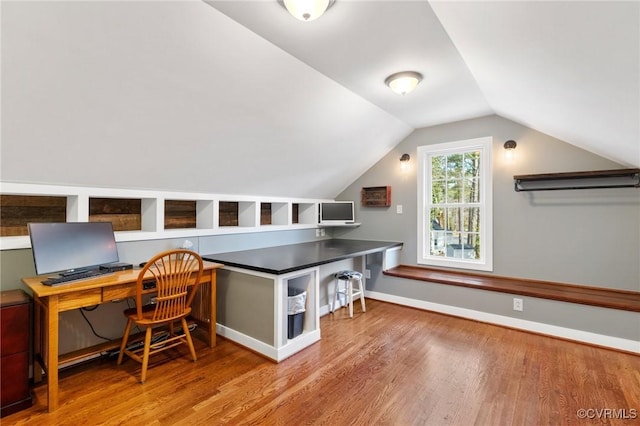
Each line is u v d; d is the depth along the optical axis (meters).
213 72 2.00
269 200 3.88
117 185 2.53
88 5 1.42
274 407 1.87
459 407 1.88
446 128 3.84
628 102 1.66
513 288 3.12
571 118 2.38
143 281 2.19
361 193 4.54
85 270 2.19
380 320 3.35
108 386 2.08
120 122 2.03
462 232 3.84
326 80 2.52
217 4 1.60
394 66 2.34
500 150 3.48
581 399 1.95
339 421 1.75
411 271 3.93
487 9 1.40
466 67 2.37
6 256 2.11
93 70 1.68
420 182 4.06
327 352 2.59
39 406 1.87
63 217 2.52
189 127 2.32
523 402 1.92
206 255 3.16
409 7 1.65
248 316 2.65
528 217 3.33
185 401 1.92
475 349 2.65
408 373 2.26
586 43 1.31
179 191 2.99
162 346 2.64
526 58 1.74
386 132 3.80
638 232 2.82
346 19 1.75
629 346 2.56
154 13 1.55
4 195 2.24
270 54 2.05
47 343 1.86
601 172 2.81
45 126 1.83
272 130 2.77
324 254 3.20
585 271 3.06
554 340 2.82
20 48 1.45
